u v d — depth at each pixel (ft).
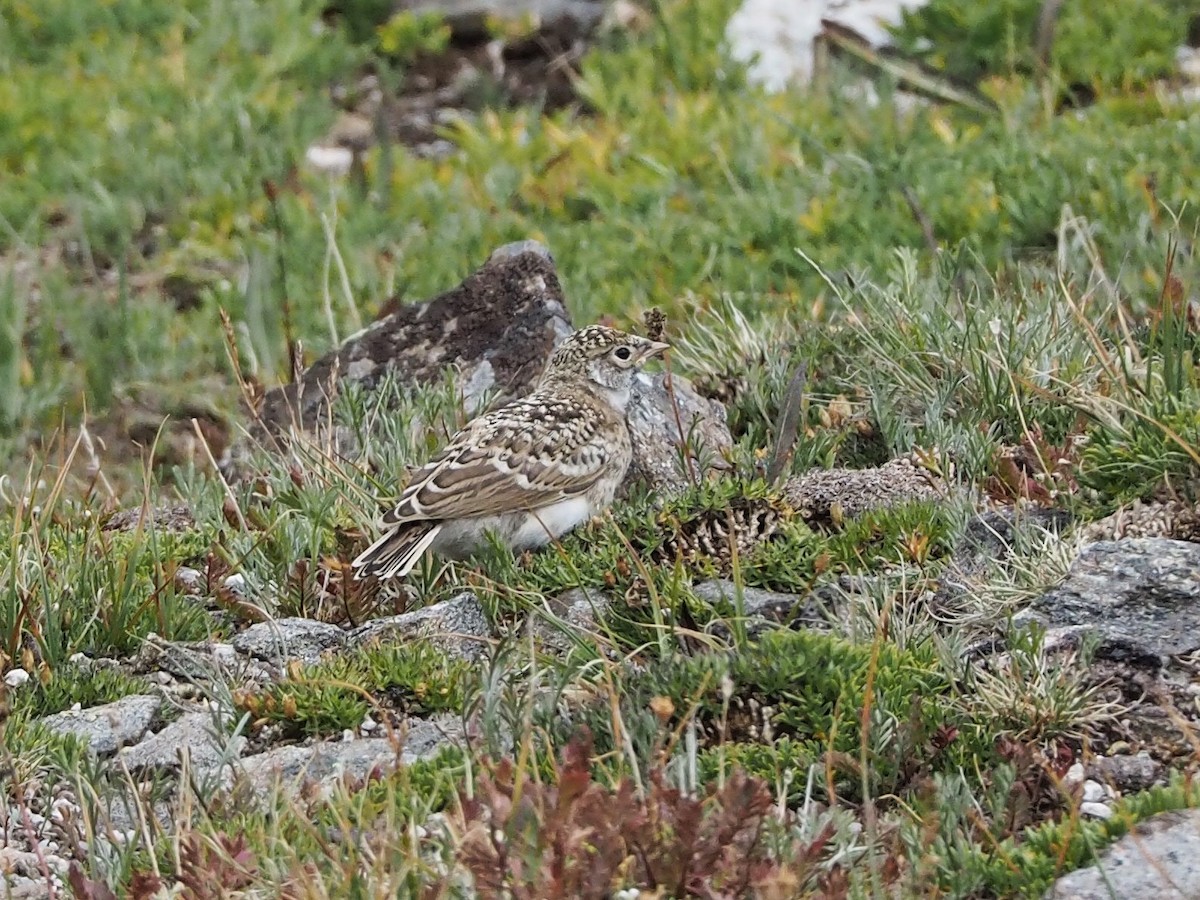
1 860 30.48
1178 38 72.54
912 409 44.21
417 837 27.84
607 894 25.53
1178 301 43.93
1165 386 39.47
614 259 61.82
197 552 41.78
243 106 76.64
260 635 37.47
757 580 37.42
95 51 82.43
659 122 71.92
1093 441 39.06
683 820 25.63
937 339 44.98
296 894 26.63
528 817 26.37
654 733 30.89
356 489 42.19
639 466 42.83
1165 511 36.88
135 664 37.29
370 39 86.28
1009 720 31.45
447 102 80.84
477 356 49.47
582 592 37.29
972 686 32.42
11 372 60.18
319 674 35.29
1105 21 73.31
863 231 59.52
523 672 34.42
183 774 30.27
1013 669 31.91
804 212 62.28
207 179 71.92
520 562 39.06
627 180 67.87
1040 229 57.67
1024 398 42.57
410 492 39.34
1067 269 52.24
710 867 25.93
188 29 85.76
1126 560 34.58
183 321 64.69
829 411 44.86
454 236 65.62
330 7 88.53
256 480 44.73
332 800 30.27
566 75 80.94
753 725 32.07
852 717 31.45
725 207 63.31
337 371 50.44
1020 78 70.69
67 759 33.04
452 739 33.14
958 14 74.43
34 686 36.22
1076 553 35.22
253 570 40.37
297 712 34.24
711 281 59.16
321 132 77.30
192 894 27.61
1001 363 42.34
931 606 35.53
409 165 72.59
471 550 40.01
